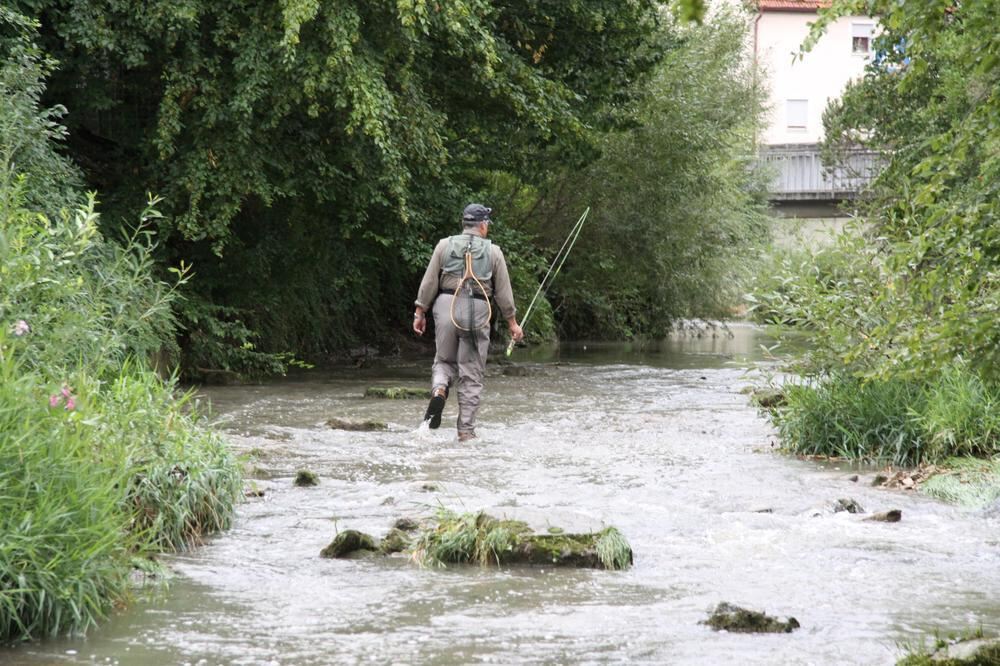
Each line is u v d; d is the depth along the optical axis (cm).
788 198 6131
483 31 2061
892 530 809
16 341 640
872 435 1174
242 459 932
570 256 3644
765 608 582
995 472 998
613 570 685
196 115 1909
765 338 4316
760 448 1251
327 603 599
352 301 2841
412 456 1159
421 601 605
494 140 2625
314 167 2114
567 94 2398
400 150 2028
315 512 852
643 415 1578
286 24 1705
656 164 3441
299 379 2169
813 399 1211
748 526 821
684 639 537
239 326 2145
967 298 557
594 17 2470
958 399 1119
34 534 542
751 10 3756
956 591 634
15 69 1462
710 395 1911
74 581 547
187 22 1794
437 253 1340
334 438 1291
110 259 1417
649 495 941
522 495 932
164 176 1917
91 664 490
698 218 3666
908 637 542
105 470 616
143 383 830
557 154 2723
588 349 3491
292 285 2373
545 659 504
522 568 688
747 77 3694
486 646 523
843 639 538
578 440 1307
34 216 902
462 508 865
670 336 4378
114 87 2016
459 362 1319
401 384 2058
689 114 3412
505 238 2797
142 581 639
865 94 2878
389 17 1947
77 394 679
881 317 1198
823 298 1231
